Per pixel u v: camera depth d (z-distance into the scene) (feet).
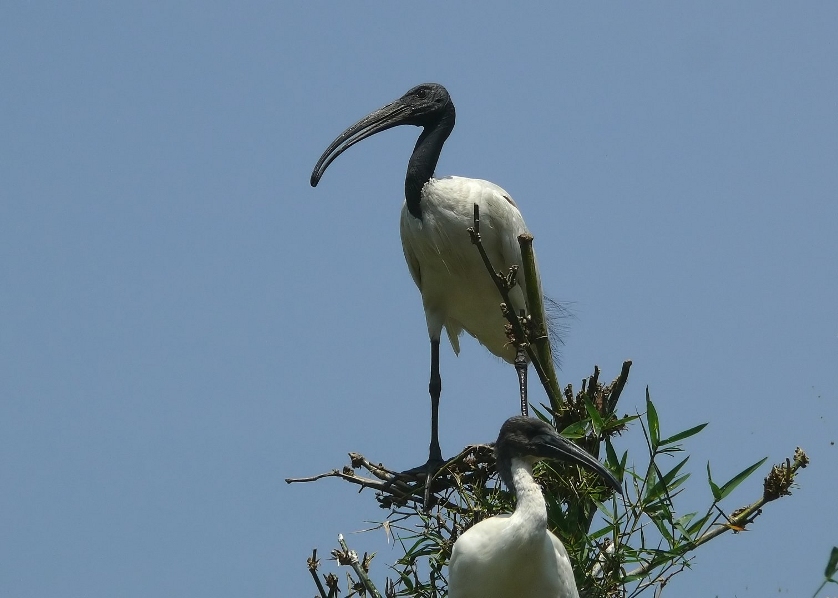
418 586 39.81
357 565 39.29
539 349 43.21
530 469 39.24
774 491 37.73
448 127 54.54
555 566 37.68
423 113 54.49
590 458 39.14
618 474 39.17
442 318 53.57
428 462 45.55
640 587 38.37
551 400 42.75
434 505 43.21
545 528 37.63
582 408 41.93
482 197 51.55
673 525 37.99
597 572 39.40
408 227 52.47
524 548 37.19
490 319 53.21
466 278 52.06
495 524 37.91
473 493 41.65
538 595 37.63
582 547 39.63
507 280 41.86
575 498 40.73
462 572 37.60
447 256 51.70
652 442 38.96
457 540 38.32
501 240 51.55
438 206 51.49
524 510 37.73
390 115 54.75
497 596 37.73
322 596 39.34
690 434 38.58
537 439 39.42
